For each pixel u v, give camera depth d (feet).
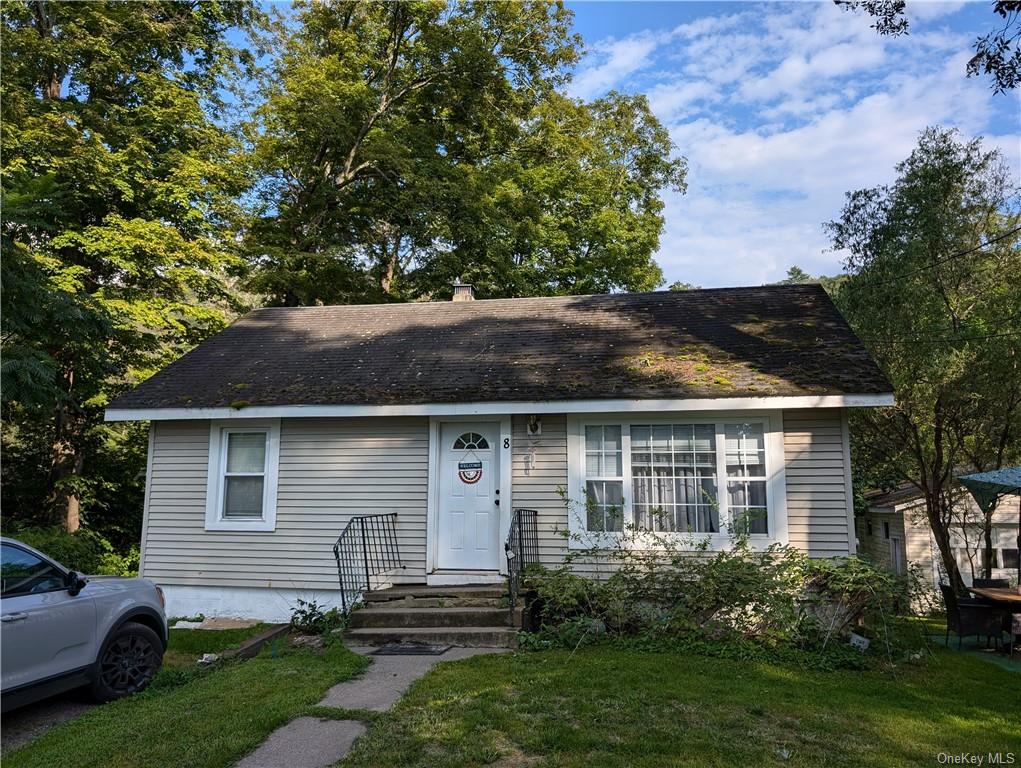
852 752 15.89
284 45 76.84
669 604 28.53
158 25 58.13
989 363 43.62
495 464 33.06
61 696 21.08
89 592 20.30
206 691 20.72
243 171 65.87
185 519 34.65
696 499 30.30
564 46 83.71
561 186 86.69
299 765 15.23
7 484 59.41
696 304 40.98
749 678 22.15
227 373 37.73
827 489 29.12
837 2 25.11
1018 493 34.47
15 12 55.01
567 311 42.73
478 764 15.05
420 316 44.88
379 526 33.01
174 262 56.18
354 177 75.41
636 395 29.81
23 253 34.04
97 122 55.06
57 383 51.24
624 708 18.45
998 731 17.71
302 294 70.18
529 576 29.07
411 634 26.71
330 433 34.30
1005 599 31.71
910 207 48.44
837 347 32.27
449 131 83.51
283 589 33.27
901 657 25.95
